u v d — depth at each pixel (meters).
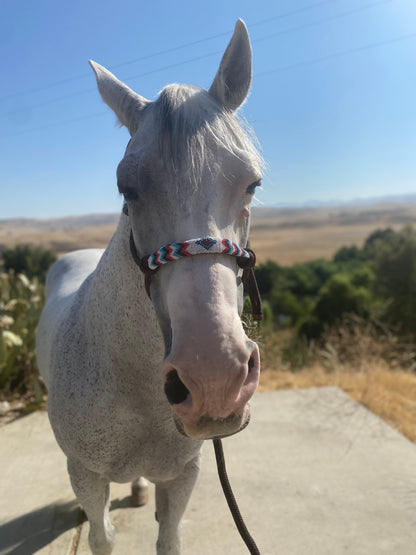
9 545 1.92
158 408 1.30
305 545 1.91
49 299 2.35
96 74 1.28
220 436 0.90
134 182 0.98
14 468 2.49
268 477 2.41
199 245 0.90
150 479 1.48
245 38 1.14
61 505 2.19
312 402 3.39
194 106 1.02
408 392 3.76
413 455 2.62
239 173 0.98
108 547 1.50
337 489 2.30
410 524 2.03
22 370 3.69
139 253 1.06
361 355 4.63
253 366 0.94
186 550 1.88
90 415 1.33
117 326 1.25
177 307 0.88
